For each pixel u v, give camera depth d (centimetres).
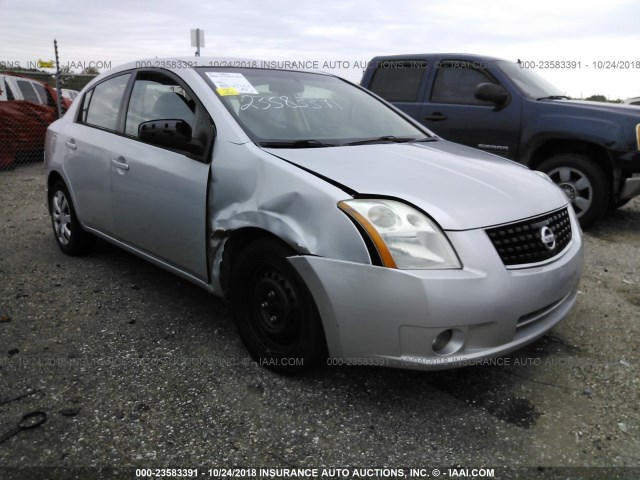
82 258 465
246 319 295
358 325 241
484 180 284
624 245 543
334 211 244
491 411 261
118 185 370
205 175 302
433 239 237
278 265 265
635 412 261
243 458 227
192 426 246
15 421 247
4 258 464
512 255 252
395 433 244
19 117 945
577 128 566
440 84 663
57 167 447
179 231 324
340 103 378
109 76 424
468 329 236
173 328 339
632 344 328
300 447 234
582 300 394
